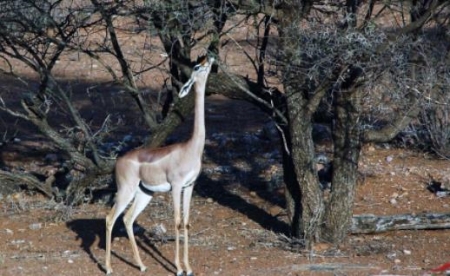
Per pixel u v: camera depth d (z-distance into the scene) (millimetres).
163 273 35188
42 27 39719
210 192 48688
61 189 47688
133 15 39812
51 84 48594
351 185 38812
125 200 35125
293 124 37812
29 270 35500
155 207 45438
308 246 38688
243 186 49625
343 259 37062
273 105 38812
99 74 78188
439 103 37312
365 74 35531
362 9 40969
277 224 42906
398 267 35688
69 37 41906
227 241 40094
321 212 38781
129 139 58562
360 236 40500
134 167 34938
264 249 38844
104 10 38156
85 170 46375
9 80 75375
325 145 55812
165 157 34281
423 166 51969
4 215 43969
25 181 45438
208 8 36125
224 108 70500
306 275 34594
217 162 54438
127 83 42375
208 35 40312
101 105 68688
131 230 35594
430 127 53625
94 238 40500
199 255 37750
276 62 36750
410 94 38031
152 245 39375
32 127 63812
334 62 34938
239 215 44469
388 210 44812
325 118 42125
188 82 33938
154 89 67812
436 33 37125
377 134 38969
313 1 36500
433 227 41188
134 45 71312
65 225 42531
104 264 36500
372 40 34531
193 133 34062
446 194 47188
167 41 39906
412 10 36406
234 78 39219
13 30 39844
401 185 48875
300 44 35844
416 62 36406
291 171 39688
